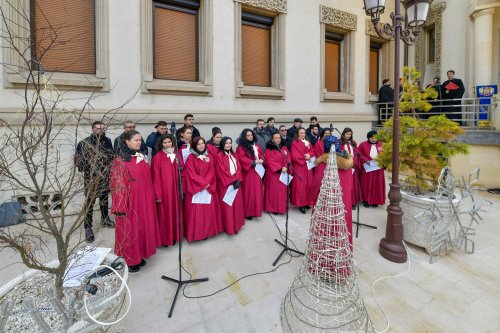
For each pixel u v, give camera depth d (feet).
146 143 16.33
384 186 18.98
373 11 12.04
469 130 23.34
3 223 12.42
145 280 10.48
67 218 14.80
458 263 11.60
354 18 27.40
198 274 10.91
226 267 11.42
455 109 27.09
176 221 13.46
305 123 24.80
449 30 31.04
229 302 9.23
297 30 23.89
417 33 12.59
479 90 24.50
